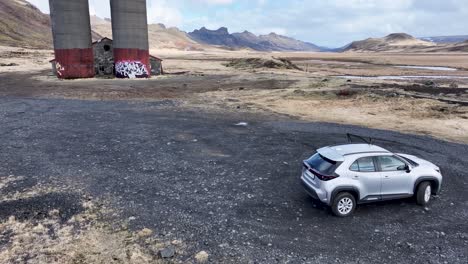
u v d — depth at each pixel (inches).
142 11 2145.7
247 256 350.3
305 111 1176.8
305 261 342.0
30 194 496.7
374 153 446.9
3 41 6072.8
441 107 1169.4
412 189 459.2
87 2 2107.5
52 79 2076.8
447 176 571.2
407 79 2556.6
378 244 373.4
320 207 458.9
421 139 804.0
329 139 796.6
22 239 379.9
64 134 831.1
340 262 341.1
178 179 555.2
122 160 645.9
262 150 710.5
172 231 399.2
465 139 821.9
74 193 501.7
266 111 1168.8
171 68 3159.5
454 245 372.5
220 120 1011.9
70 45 2063.2
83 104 1262.3
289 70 3068.4
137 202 474.0
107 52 2271.2
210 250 361.1
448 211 450.3
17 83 1876.2
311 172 444.5
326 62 5374.0
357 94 1443.2
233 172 585.9
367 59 6397.6
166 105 1261.1
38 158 654.5
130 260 341.7
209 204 467.5
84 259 343.3
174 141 775.7
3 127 895.1
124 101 1343.5
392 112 1135.0
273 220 424.2
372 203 470.6
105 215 437.7
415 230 402.9
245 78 2169.0
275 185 532.1
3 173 577.6
